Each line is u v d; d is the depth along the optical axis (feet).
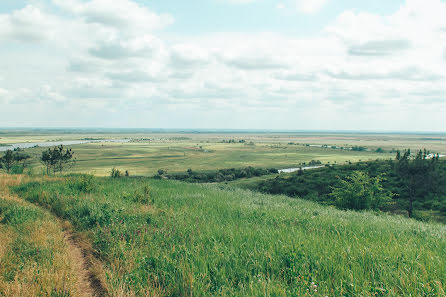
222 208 47.26
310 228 32.83
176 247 24.66
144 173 458.91
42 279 18.48
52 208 45.27
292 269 18.95
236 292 16.48
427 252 22.38
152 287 18.51
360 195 78.95
